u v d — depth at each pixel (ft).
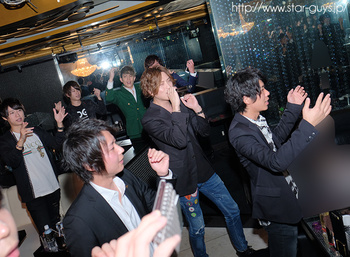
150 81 8.02
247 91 6.39
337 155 6.55
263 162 6.02
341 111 7.59
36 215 10.98
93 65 17.98
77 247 4.66
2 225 2.06
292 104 7.23
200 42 18.85
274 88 8.06
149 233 1.43
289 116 7.24
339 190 6.56
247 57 7.88
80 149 4.58
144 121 8.25
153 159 5.28
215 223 11.27
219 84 19.48
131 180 5.67
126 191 5.41
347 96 7.83
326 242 6.45
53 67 18.25
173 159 8.11
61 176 11.44
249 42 7.80
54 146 11.25
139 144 13.48
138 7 14.84
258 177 6.59
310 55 7.82
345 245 5.73
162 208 1.61
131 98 15.81
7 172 14.55
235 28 7.75
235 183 13.06
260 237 10.14
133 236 1.49
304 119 5.66
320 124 6.68
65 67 18.15
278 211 6.50
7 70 17.97
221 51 7.84
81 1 12.12
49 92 18.79
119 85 17.81
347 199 6.51
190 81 14.89
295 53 7.85
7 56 16.14
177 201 1.72
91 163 4.61
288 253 6.91
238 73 6.63
